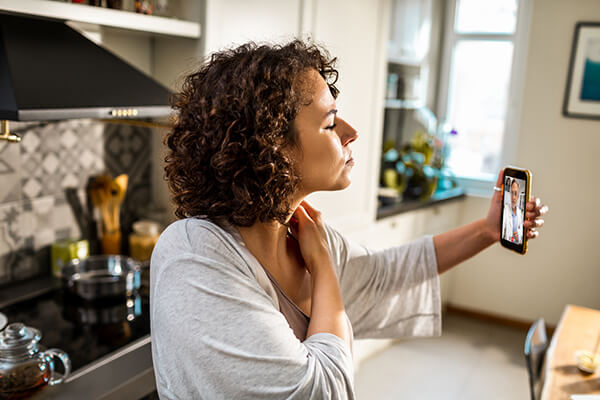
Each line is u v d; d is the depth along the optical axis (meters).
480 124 3.99
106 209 2.03
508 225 0.95
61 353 1.27
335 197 2.65
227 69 0.72
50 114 1.26
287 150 0.73
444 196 3.66
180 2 2.00
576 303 3.65
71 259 1.89
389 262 1.04
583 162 3.52
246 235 0.76
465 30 3.96
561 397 1.57
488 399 2.88
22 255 1.84
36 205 1.86
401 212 3.22
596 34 3.36
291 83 0.71
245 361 0.63
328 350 0.69
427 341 3.56
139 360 1.40
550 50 3.52
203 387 0.64
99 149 2.05
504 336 3.70
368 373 3.11
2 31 1.43
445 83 4.07
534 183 3.67
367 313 1.04
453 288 4.06
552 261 3.70
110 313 1.63
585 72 3.42
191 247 0.69
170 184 0.77
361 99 2.71
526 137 3.67
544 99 3.58
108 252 2.06
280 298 0.77
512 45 3.80
